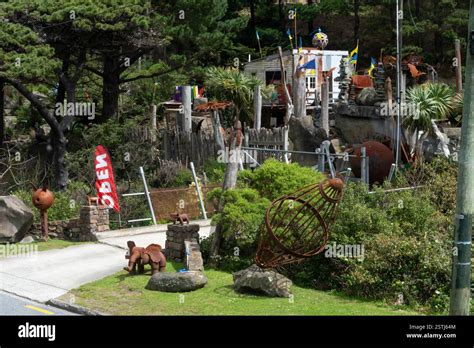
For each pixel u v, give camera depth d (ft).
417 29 155.02
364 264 47.16
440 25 160.25
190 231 54.95
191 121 113.09
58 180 88.74
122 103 130.31
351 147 90.17
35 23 93.71
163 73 120.16
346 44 184.24
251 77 111.65
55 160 91.91
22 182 87.71
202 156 99.91
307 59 121.49
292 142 96.58
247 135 93.86
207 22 123.34
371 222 49.73
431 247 47.34
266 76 129.08
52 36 95.96
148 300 44.68
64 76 97.14
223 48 145.28
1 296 48.16
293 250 45.68
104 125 102.58
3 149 99.71
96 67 127.95
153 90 129.18
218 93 104.94
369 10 173.68
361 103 96.02
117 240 64.49
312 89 120.98
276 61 127.54
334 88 122.52
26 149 111.14
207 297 45.06
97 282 49.85
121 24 95.81
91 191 85.56
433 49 168.35
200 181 85.61
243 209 51.75
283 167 54.08
